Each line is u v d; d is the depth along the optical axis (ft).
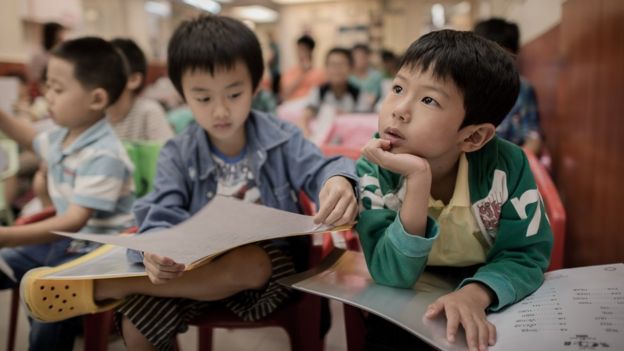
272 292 2.77
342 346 4.41
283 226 2.30
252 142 3.42
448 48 2.18
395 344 2.41
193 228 2.49
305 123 9.68
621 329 1.71
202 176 3.36
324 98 10.96
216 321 2.90
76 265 2.50
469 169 2.49
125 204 4.00
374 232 2.40
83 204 3.60
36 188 4.68
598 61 3.80
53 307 2.52
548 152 6.29
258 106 9.48
